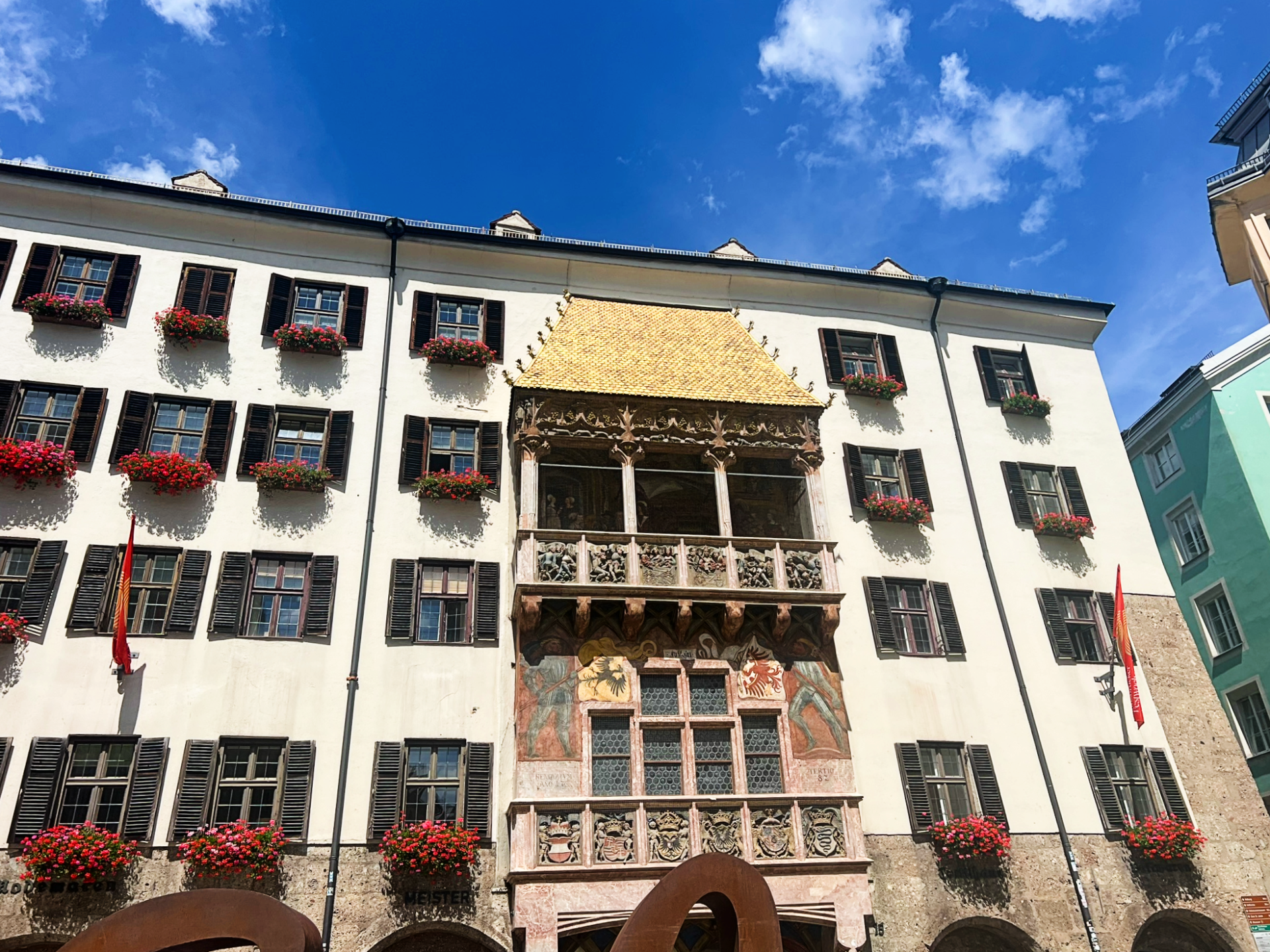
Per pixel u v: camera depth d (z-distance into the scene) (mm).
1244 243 28844
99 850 16125
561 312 24484
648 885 17172
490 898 17609
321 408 22156
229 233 23891
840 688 20141
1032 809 20938
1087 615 24125
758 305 26953
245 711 18359
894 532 23891
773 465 23844
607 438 21297
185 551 19562
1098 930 19875
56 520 19219
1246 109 31328
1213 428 30094
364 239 24625
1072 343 28781
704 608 20016
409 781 18562
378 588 20281
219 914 12617
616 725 19000
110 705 17781
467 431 22953
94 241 22797
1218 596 29594
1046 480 26094
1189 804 21812
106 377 21156
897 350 26938
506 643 20078
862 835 18453
